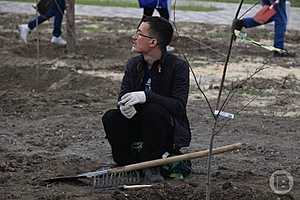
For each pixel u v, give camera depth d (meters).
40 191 7.23
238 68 15.51
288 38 21.05
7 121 10.61
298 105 12.16
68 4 16.69
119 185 7.44
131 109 7.26
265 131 10.30
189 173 7.87
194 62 16.09
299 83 14.08
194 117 10.99
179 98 7.45
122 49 17.39
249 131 10.28
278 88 13.51
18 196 7.06
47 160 8.48
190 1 31.41
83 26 21.91
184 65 7.57
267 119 11.06
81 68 14.84
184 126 7.54
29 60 15.45
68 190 7.28
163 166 7.68
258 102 12.29
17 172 7.96
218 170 8.23
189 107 11.70
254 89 13.32
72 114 11.04
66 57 16.09
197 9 28.62
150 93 7.34
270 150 9.26
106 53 16.81
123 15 25.59
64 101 11.97
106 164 8.24
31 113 11.12
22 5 28.12
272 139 9.87
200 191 7.12
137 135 7.66
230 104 12.05
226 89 13.23
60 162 8.38
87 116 10.92
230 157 8.89
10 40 18.41
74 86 13.46
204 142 9.55
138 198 6.96
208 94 12.82
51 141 9.46
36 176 7.77
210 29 21.98
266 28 22.25
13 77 14.11
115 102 11.95
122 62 15.67
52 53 16.61
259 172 8.22
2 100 11.99
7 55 15.99
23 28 17.61
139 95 7.29
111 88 12.99
